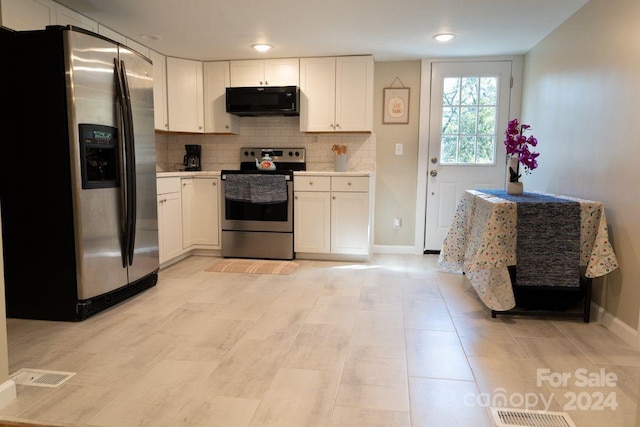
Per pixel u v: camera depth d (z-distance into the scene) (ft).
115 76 9.11
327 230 13.83
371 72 14.21
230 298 10.14
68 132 8.21
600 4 8.92
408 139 15.23
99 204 8.82
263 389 6.04
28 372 6.51
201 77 14.96
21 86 8.25
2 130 8.38
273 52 13.93
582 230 8.34
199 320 8.70
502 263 8.54
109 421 5.27
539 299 9.20
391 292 10.69
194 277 11.99
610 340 7.84
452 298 10.25
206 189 14.29
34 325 8.39
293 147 15.51
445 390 6.04
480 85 14.65
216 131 15.08
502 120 14.62
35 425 5.21
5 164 8.44
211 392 5.95
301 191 13.82
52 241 8.49
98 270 8.87
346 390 6.02
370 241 14.34
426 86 14.84
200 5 9.91
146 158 10.43
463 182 15.07
